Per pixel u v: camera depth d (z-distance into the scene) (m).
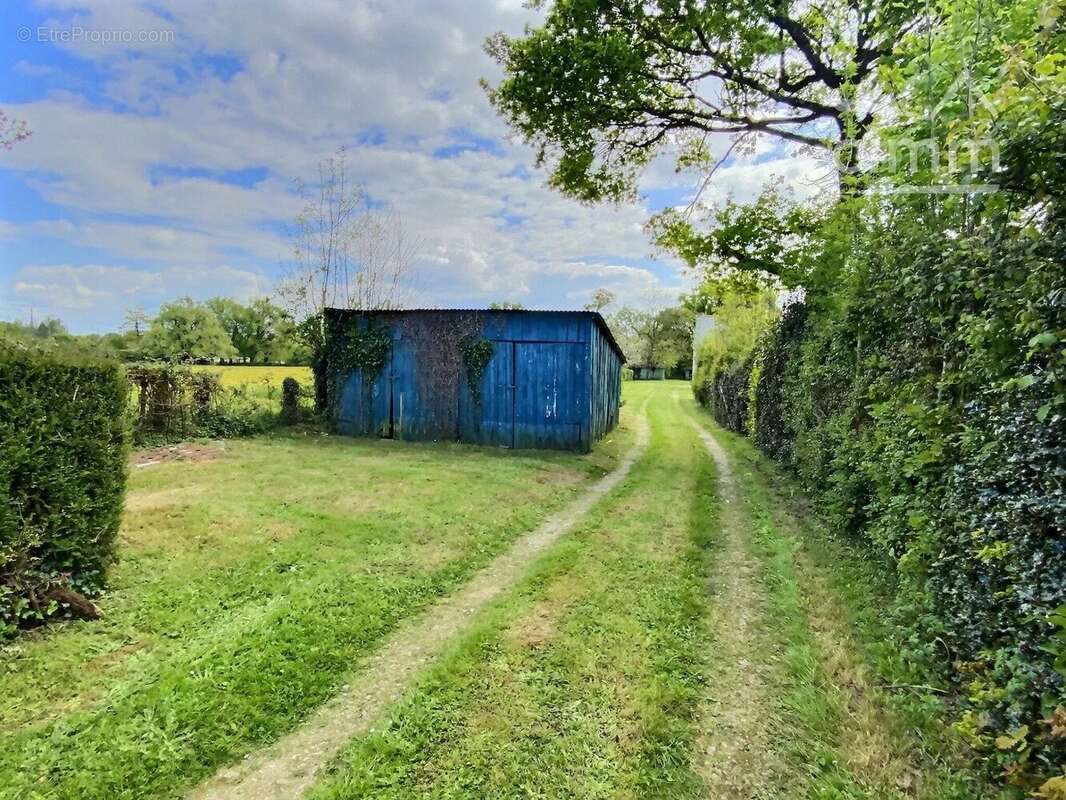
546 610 4.51
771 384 12.04
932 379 3.74
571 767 2.75
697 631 4.20
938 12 4.18
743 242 10.83
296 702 3.25
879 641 3.88
